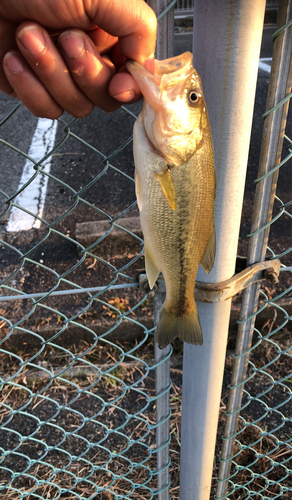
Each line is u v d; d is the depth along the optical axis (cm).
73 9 23
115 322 79
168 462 50
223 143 30
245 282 37
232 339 83
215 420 43
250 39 27
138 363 78
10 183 121
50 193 116
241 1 25
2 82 28
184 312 34
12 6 23
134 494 60
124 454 66
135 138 30
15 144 139
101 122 151
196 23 27
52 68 24
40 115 28
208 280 36
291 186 117
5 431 69
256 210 36
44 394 74
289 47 29
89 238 93
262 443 67
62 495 61
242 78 28
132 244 95
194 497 49
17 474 50
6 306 83
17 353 80
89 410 72
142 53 26
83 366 78
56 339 80
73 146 137
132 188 117
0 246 99
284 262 93
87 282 88
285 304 81
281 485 62
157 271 34
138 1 24
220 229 33
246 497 61
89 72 25
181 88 27
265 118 32
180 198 29
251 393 75
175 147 28
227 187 32
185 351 40
